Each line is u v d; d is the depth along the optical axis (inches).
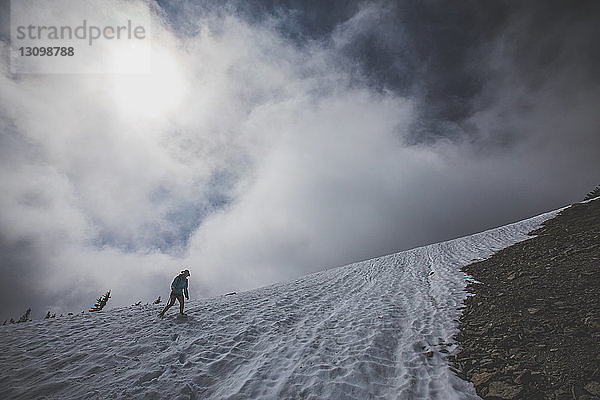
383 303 491.5
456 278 562.6
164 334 366.0
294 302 542.6
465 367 255.8
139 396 233.5
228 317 438.6
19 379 261.6
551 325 277.1
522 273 448.8
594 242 475.2
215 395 240.5
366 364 282.7
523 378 216.4
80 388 246.4
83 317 454.6
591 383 196.1
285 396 237.3
